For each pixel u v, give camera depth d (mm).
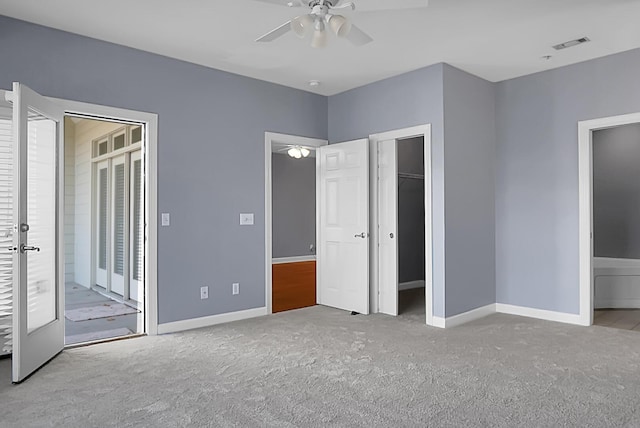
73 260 7496
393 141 4840
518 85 4836
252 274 4742
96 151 6832
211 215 4438
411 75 4602
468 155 4633
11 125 3381
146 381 2904
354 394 2682
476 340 3834
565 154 4496
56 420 2361
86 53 3697
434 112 4398
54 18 3363
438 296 4348
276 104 4988
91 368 3154
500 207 4980
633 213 5332
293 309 5133
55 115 3377
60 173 3471
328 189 5312
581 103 4379
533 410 2455
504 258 4941
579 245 4398
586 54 4164
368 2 2518
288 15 3320
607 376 2963
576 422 2314
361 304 4902
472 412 2438
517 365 3184
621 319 4641
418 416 2391
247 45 3895
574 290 4438
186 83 4281
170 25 3488
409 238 6793
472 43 3869
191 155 4305
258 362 3271
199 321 4332
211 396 2662
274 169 7512
